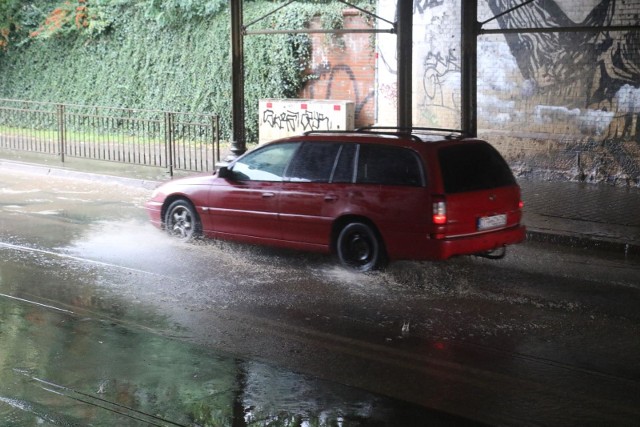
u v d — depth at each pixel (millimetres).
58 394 6309
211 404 6137
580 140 16266
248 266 10320
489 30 13109
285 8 20969
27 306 8656
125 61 24141
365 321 8172
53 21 24844
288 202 10281
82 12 24422
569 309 8578
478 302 8828
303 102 20047
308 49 20844
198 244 11453
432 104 18438
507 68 16984
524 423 5805
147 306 8672
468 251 9391
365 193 9656
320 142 10195
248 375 6727
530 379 6645
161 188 11758
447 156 9422
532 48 16609
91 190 16344
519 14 16703
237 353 7258
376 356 7180
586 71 16062
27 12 26188
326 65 20656
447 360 7074
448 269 10219
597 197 14680
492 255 10336
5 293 9133
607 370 6855
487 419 5871
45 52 25922
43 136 21625
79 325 8039
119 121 20531
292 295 9062
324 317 8297
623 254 11273
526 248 11578
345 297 8984
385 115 19531
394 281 9602
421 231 9273
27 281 9633
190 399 6230
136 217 13539
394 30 13867
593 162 16172
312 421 5840
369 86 20109
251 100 21734
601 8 15789
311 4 20703
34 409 6016
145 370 6828
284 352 7281
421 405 6121
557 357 7160
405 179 9438
